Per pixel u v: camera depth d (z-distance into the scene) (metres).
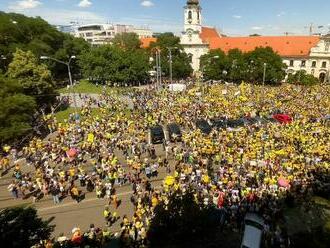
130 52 90.69
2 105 40.31
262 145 35.03
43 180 29.44
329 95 63.47
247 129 42.12
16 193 28.53
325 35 102.81
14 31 76.44
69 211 26.27
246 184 27.12
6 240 13.45
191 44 114.00
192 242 16.64
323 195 27.17
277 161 31.06
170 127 42.94
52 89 60.47
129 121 46.00
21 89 47.97
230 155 32.62
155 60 94.25
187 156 34.03
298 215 24.72
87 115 52.69
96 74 83.88
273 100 58.66
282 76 89.69
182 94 63.72
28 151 37.91
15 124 40.53
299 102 57.12
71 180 29.59
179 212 16.91
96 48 87.69
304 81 87.12
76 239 20.67
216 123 44.56
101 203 27.42
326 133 39.34
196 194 23.72
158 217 16.84
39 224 15.20
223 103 54.41
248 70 90.25
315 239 21.91
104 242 21.45
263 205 24.38
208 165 31.62
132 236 21.23
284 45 111.38
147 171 31.62
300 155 32.41
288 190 26.20
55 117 52.94
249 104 54.41
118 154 37.66
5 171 34.59
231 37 121.06
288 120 46.31
